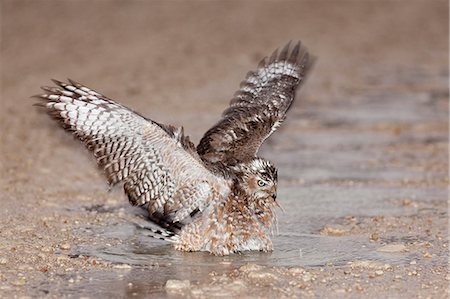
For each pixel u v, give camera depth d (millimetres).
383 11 42812
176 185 10734
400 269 10555
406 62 31391
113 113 10336
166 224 11344
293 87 12352
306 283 9953
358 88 26250
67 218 12688
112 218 12758
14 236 11656
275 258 10984
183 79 26469
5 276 10055
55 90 10477
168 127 10453
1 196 13820
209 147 11234
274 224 12625
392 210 13602
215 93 24406
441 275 10336
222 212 10961
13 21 34500
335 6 43375
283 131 20172
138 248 11336
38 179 15094
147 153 10547
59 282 9883
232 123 11508
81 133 10508
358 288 9805
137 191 10688
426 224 12766
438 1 45781
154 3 40531
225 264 10672
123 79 26094
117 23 35750
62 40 31969
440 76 28500
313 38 35594
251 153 11203
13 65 27750
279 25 37875
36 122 19922
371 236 12117
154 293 9539
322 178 15820
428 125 20906
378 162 17219
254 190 11023
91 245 11406
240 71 28047
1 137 18375
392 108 23078
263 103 12047
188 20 37469
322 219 13016
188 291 9602
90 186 14727
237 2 42719
